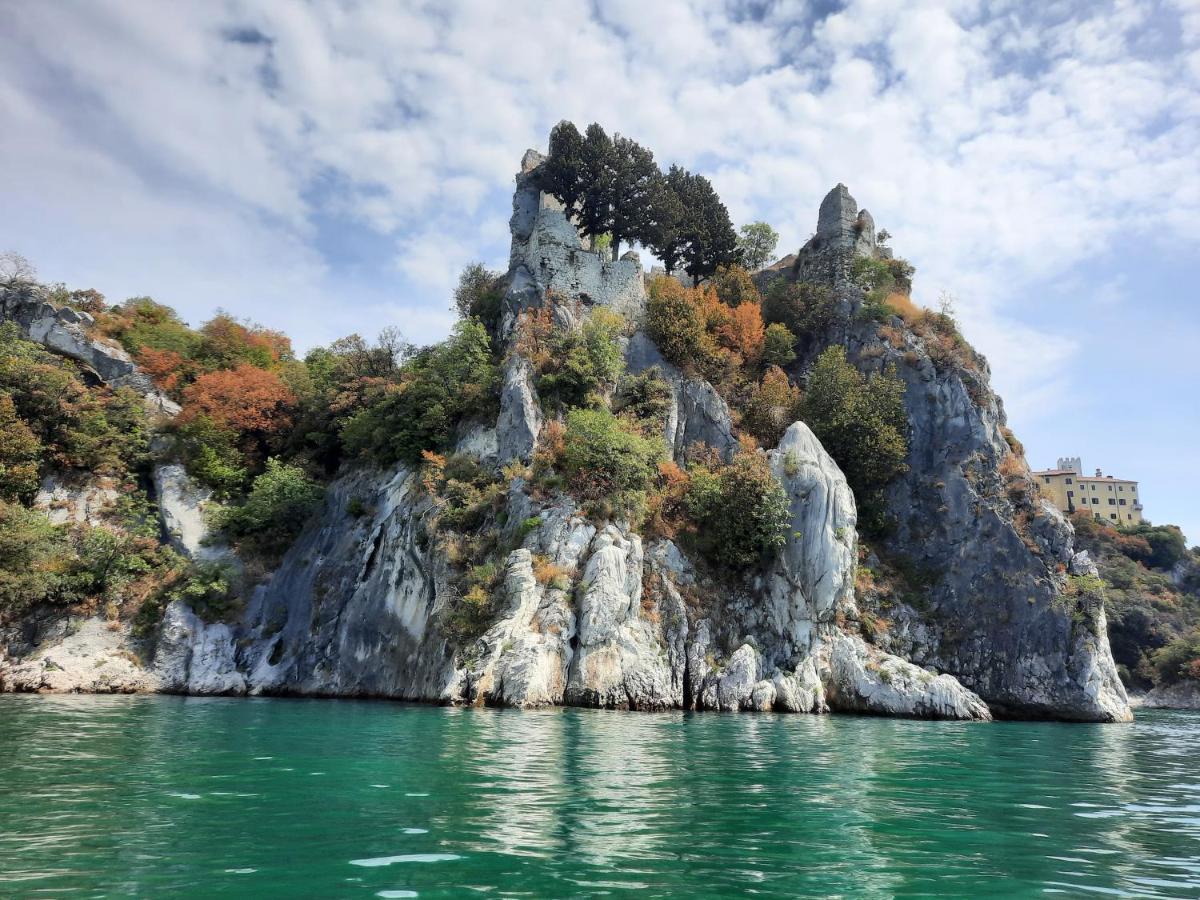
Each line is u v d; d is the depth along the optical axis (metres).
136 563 40.22
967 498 45.44
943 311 53.72
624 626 32.66
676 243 62.69
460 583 34.25
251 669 38.47
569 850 8.85
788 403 49.88
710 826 10.27
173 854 8.36
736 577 38.72
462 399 44.09
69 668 35.44
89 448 45.12
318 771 13.80
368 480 44.56
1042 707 39.72
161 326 60.47
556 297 51.34
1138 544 88.44
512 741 18.44
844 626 38.03
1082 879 8.41
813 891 7.71
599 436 38.16
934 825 10.89
